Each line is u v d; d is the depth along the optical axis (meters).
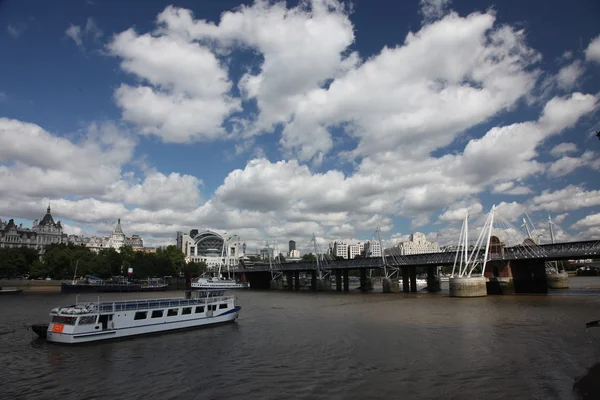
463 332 61.28
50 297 140.75
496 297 122.56
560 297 117.12
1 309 98.75
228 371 41.88
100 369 43.34
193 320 67.69
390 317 81.56
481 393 33.97
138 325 60.59
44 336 59.12
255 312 96.38
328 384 36.91
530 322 69.38
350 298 143.12
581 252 122.31
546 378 37.66
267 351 50.88
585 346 50.31
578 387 34.88
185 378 39.69
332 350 50.72
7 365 45.12
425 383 36.69
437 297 134.12
